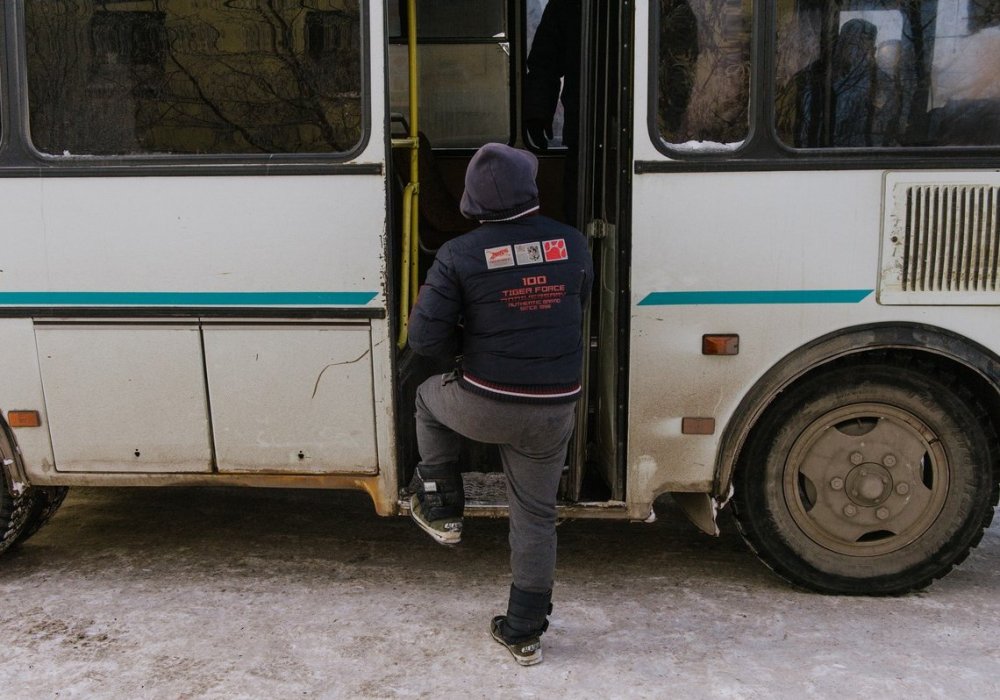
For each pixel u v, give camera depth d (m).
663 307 3.25
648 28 3.12
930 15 3.12
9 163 3.31
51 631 3.22
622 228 3.22
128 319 3.37
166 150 3.30
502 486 3.58
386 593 3.52
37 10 3.26
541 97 4.27
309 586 3.59
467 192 2.75
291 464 3.45
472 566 3.77
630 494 3.40
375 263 3.28
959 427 3.33
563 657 3.02
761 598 3.46
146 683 2.88
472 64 4.75
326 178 3.25
